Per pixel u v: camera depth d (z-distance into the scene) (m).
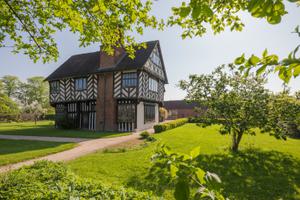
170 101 48.75
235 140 9.45
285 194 5.20
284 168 7.12
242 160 7.88
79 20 3.63
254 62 1.01
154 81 22.44
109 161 7.77
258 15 0.96
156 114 24.86
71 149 10.87
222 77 9.14
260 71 1.00
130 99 18.59
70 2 3.23
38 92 51.72
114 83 19.34
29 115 33.88
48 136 16.25
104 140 13.66
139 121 19.47
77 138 14.88
